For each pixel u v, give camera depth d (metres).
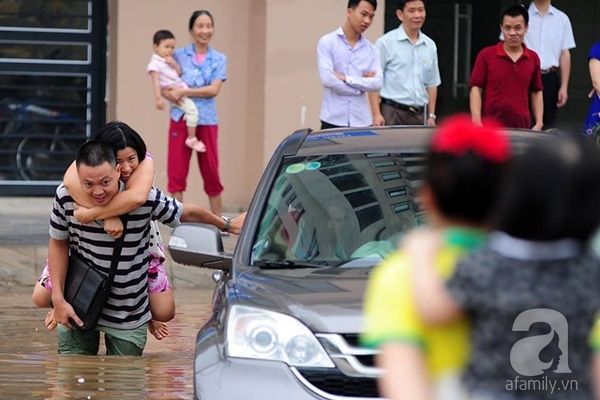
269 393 10.73
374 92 25.22
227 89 30.72
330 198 13.16
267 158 29.91
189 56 27.66
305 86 29.94
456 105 32.41
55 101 31.95
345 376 10.81
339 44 24.95
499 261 6.36
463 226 6.89
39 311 21.20
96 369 15.52
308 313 11.09
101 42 31.95
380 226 12.84
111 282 15.70
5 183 31.78
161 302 16.47
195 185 30.58
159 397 14.02
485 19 32.28
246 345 11.13
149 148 30.25
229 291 12.01
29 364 15.91
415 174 13.35
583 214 6.32
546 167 6.36
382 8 30.03
